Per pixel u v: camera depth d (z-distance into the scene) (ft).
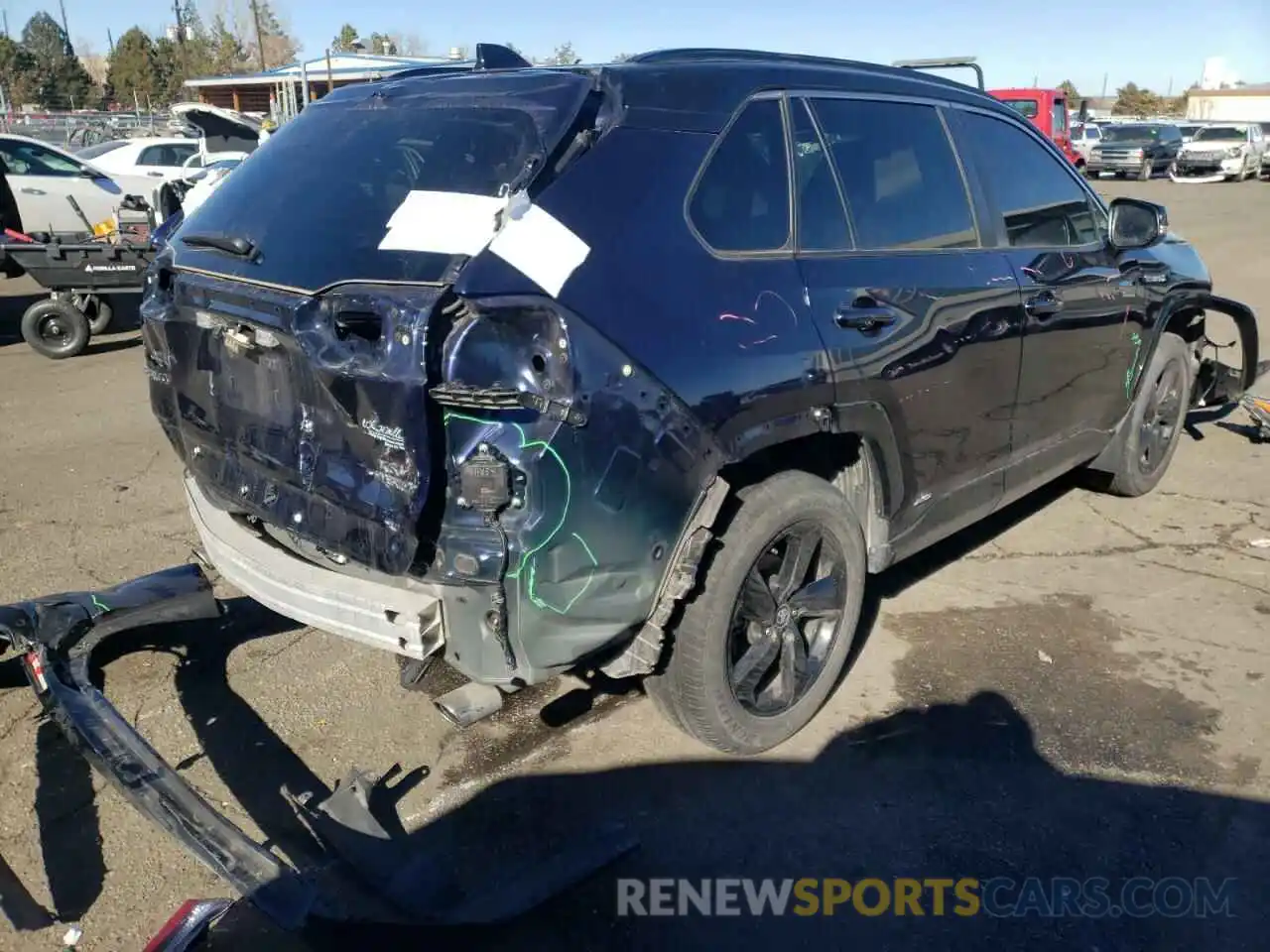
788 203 10.36
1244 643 13.28
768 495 10.10
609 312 8.41
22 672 11.93
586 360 8.14
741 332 9.31
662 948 8.54
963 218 12.60
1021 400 13.37
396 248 8.49
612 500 8.39
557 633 8.49
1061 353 13.97
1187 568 15.49
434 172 9.16
